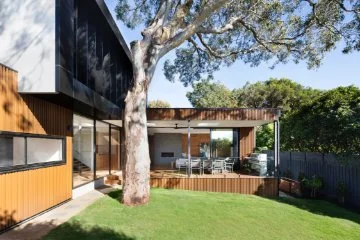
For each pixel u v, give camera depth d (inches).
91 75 377.4
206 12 343.3
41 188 283.6
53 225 245.8
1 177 222.8
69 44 270.8
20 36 250.2
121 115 513.3
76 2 316.5
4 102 227.8
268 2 443.2
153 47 332.8
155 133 826.2
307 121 574.2
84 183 409.1
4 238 210.8
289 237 260.1
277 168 502.6
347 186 442.0
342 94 496.4
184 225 264.4
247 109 506.0
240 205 361.4
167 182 503.2
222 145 655.1
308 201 450.0
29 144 266.7
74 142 378.3
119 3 497.0
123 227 246.4
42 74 247.8
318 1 437.1
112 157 594.6
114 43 489.7
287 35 496.4
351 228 307.1
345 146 463.8
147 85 330.0
